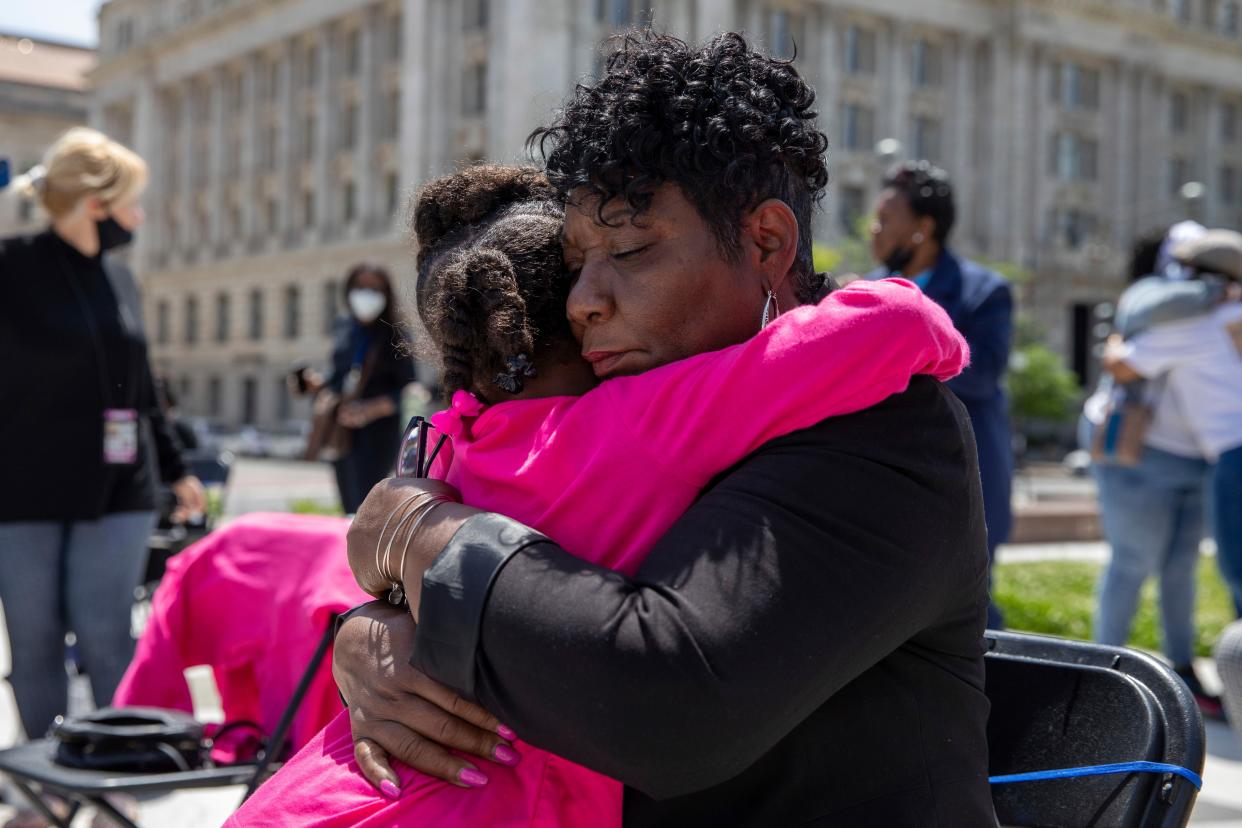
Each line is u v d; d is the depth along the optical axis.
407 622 1.41
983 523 1.37
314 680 2.93
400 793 1.34
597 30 45.38
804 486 1.23
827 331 1.26
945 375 1.36
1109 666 1.81
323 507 18.67
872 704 1.31
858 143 50.69
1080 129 56.00
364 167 53.44
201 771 2.79
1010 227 53.75
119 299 4.27
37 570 4.09
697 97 1.38
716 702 1.14
